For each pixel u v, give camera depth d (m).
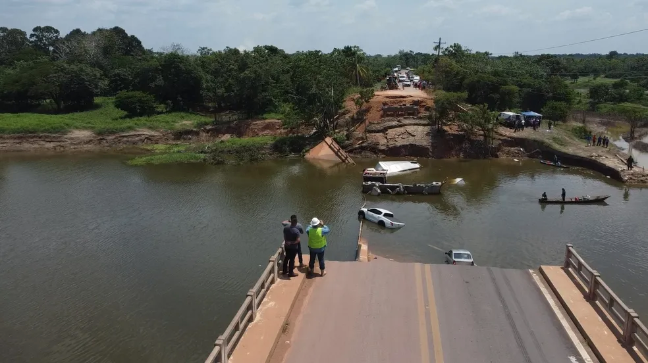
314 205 43.06
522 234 35.44
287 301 12.70
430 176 54.22
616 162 55.56
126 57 118.81
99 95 104.38
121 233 36.03
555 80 84.75
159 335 22.77
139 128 76.00
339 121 72.38
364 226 37.34
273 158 64.88
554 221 38.41
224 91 85.69
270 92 84.19
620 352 10.30
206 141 74.81
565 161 59.97
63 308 25.23
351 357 10.49
